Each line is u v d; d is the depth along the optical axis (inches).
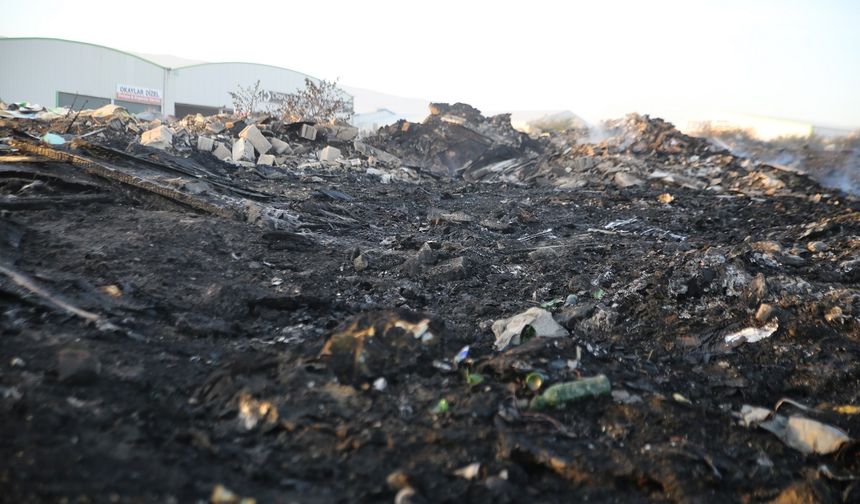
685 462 100.0
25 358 106.4
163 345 127.1
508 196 522.9
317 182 476.1
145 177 280.8
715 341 164.2
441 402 110.8
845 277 219.9
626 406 118.7
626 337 168.1
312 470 87.6
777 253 240.5
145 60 1349.7
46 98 1248.2
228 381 109.5
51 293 141.6
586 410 116.8
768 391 139.4
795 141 885.8
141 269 171.0
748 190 618.5
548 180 698.2
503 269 235.0
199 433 92.5
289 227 260.1
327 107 917.8
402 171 648.4
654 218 419.8
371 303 177.0
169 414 97.8
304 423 98.8
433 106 947.3
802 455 111.3
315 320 157.8
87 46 1268.5
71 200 234.7
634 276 217.5
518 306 186.9
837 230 326.6
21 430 81.6
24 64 1213.1
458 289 202.2
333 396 108.7
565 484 93.1
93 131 528.4
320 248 234.5
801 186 622.5
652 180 667.4
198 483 79.0
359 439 96.1
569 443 104.0
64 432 84.2
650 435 110.2
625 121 904.9
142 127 602.5
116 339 124.9
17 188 243.0
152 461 81.9
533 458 96.4
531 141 927.7
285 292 175.6
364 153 693.9
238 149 567.5
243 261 200.7
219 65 1460.4
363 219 333.1
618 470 95.4
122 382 104.9
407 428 102.2
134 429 89.5
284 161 593.3
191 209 256.8
